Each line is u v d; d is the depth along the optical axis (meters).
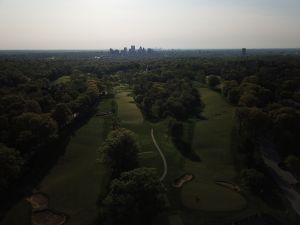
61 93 137.62
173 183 73.88
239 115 96.25
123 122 119.12
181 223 58.53
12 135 88.44
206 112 127.50
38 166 82.44
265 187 71.19
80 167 82.06
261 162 83.56
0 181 65.19
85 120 121.25
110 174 76.88
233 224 58.09
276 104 112.50
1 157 68.19
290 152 88.00
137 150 80.88
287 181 75.06
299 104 124.19
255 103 117.12
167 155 88.69
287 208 64.31
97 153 90.56
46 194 69.19
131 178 60.12
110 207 55.44
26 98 122.88
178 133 102.50
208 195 68.94
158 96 139.75
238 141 95.00
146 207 57.56
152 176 61.28
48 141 92.62
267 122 92.88
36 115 92.62
